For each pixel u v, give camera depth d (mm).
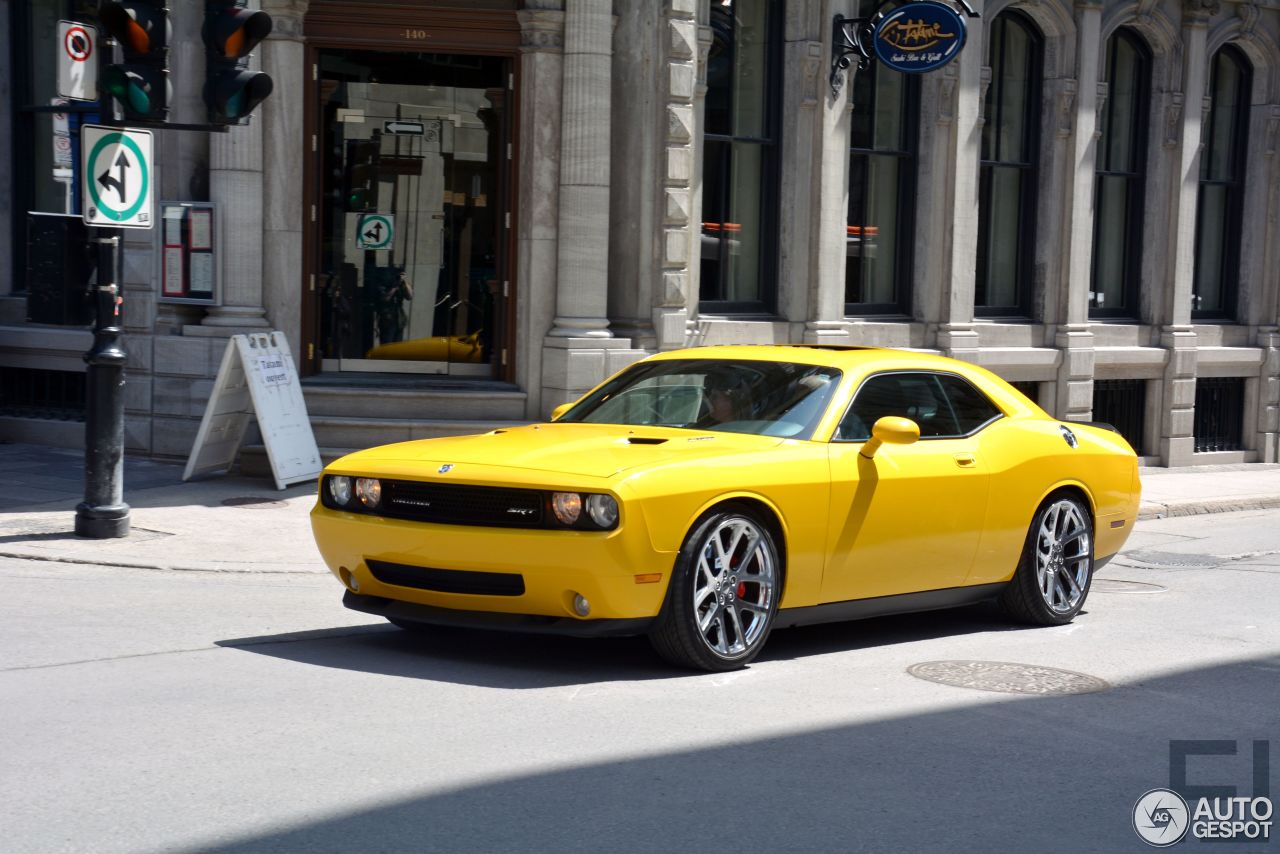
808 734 6117
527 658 7441
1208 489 18312
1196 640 8805
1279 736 6484
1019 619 9023
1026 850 4797
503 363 15031
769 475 7242
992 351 18719
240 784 5137
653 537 6762
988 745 6090
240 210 14094
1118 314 21094
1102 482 9234
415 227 15086
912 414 8258
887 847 4754
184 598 8922
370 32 14445
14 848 4449
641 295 15250
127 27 9984
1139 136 21000
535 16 14430
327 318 14969
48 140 15875
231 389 13148
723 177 16594
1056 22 19297
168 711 6117
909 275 18359
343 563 7391
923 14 16047
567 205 14617
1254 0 21500
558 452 7180
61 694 6371
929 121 18172
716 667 7199
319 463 13594
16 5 15789
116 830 4633
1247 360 22156
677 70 15055
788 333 16938
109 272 10469
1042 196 19672
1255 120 22188
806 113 16844
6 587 8977
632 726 6125
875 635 8570
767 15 16812
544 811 4957
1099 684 7391
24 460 14383
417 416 14594
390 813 4871
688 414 8016
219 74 10273
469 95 15000
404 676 6934
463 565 6902
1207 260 22234
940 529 8102
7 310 15875
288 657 7285
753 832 4836
